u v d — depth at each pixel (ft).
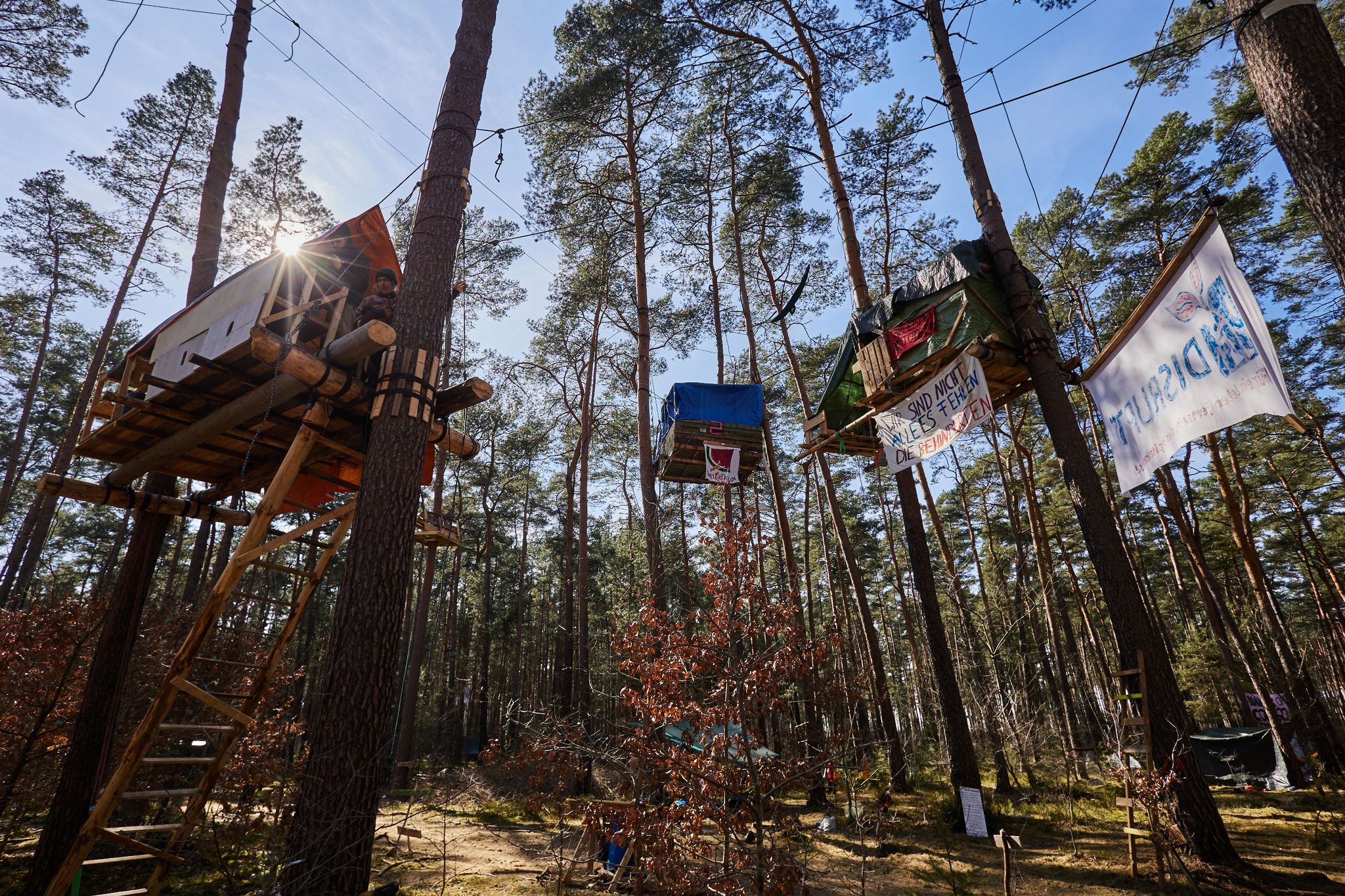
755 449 52.49
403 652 118.62
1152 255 62.18
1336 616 90.79
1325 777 52.65
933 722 62.13
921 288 34.99
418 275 21.89
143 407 21.81
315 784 16.06
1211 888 22.34
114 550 80.69
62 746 28.63
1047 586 68.13
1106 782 43.98
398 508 19.01
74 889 19.27
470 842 33.50
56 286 69.62
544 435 100.63
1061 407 30.73
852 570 54.03
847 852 30.55
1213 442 65.05
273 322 20.35
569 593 85.76
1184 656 89.97
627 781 18.78
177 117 61.05
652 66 55.52
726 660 18.06
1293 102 15.06
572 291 74.74
